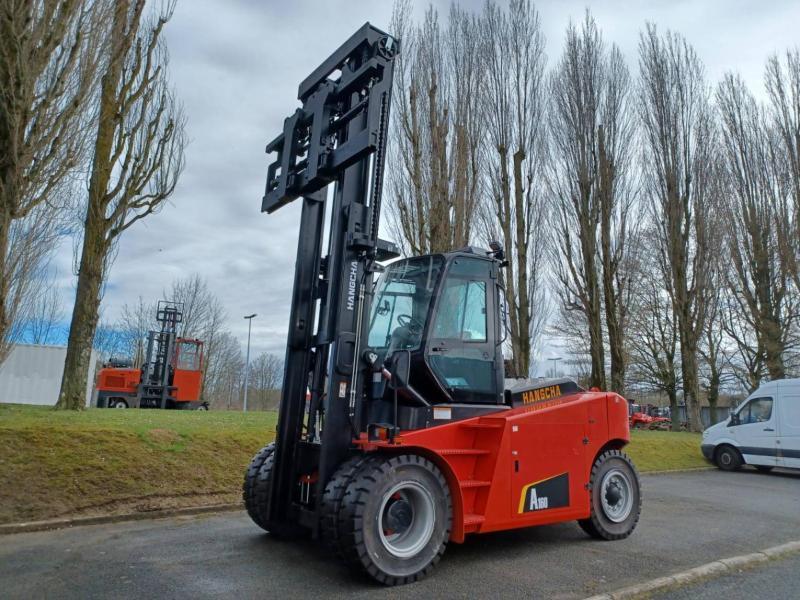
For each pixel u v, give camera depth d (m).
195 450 8.83
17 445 7.50
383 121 5.79
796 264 23.23
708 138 23.64
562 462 6.53
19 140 8.02
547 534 7.20
